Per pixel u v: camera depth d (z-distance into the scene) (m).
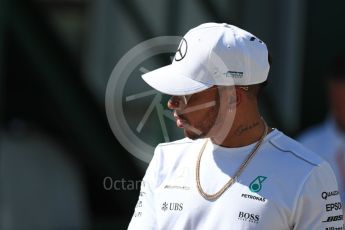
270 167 10.23
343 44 22.84
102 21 21.88
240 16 22.66
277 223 10.04
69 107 20.41
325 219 10.10
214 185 10.32
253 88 10.41
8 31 19.53
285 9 22.81
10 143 21.23
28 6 19.20
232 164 10.37
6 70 20.95
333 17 22.84
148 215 10.64
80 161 21.67
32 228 20.72
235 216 10.09
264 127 10.56
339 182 16.23
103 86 21.80
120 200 21.53
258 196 10.09
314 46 22.89
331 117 16.66
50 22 19.72
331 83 16.25
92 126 20.73
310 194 10.02
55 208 21.16
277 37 22.88
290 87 22.83
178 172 10.63
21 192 20.83
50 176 21.39
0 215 20.31
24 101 21.53
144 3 21.70
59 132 21.81
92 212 21.73
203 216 10.26
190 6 21.88
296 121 22.78
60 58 19.84
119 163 21.03
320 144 16.58
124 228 21.45
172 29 21.83
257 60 10.26
